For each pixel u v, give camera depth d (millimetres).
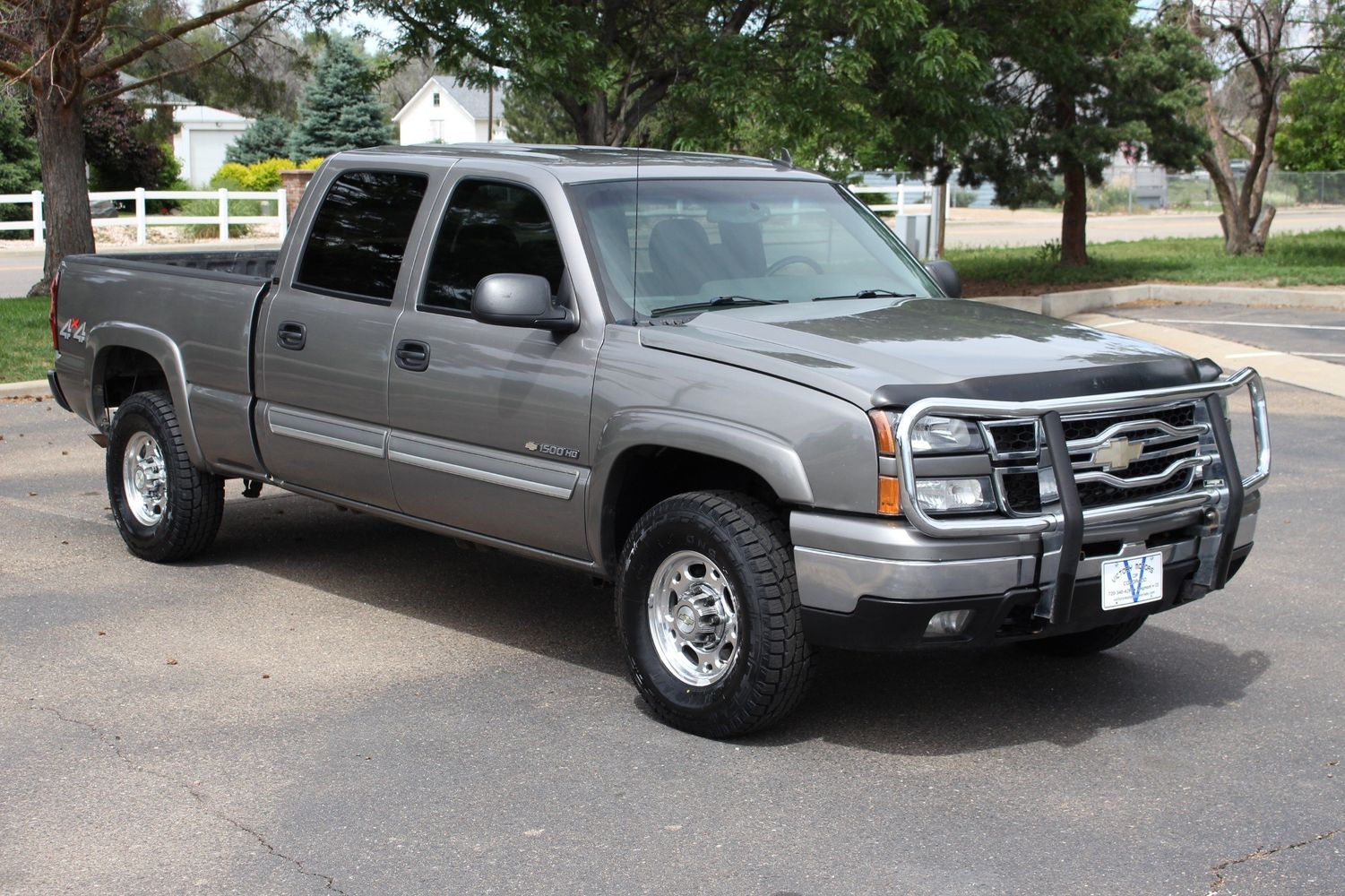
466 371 5707
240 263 8328
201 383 6938
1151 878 3949
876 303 5723
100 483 9242
